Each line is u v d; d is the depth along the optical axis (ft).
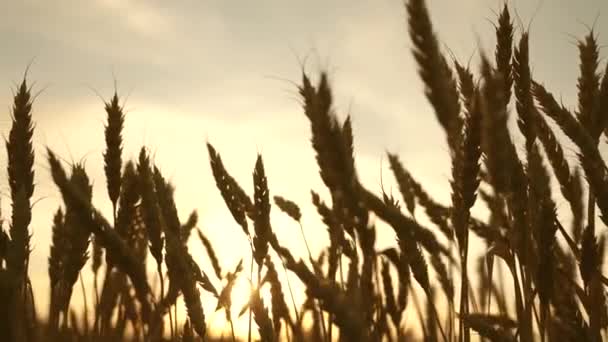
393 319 9.70
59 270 9.20
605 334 7.61
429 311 9.51
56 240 9.26
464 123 7.76
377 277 9.59
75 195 6.92
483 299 10.16
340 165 6.50
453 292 8.62
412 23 7.69
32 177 9.26
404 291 9.64
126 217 9.55
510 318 8.78
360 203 6.75
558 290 6.86
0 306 4.28
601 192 7.29
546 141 8.57
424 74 7.66
